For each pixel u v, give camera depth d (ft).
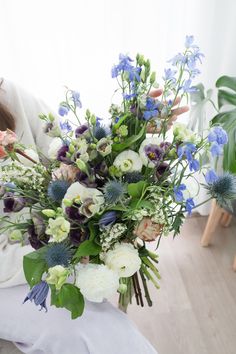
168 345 4.13
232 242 5.71
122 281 1.93
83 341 2.28
